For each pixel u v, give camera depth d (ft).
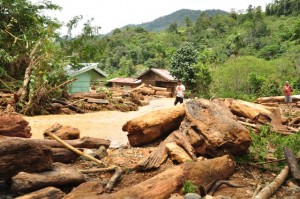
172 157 20.89
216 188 17.72
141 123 25.16
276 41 206.08
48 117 46.78
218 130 21.65
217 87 96.63
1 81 56.90
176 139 22.68
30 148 15.85
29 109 48.39
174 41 276.41
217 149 21.40
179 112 26.30
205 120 22.58
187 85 105.70
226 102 35.40
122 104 62.23
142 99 84.38
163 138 26.76
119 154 23.34
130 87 128.77
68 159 20.30
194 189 16.48
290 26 236.63
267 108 34.06
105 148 23.15
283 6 320.70
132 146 25.73
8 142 15.44
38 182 15.21
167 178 16.33
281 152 23.11
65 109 52.37
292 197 16.78
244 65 99.09
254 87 90.99
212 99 35.06
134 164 21.27
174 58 110.32
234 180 19.22
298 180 18.74
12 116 21.77
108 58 225.15
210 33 279.28
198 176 17.49
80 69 79.10
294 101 65.16
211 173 18.20
